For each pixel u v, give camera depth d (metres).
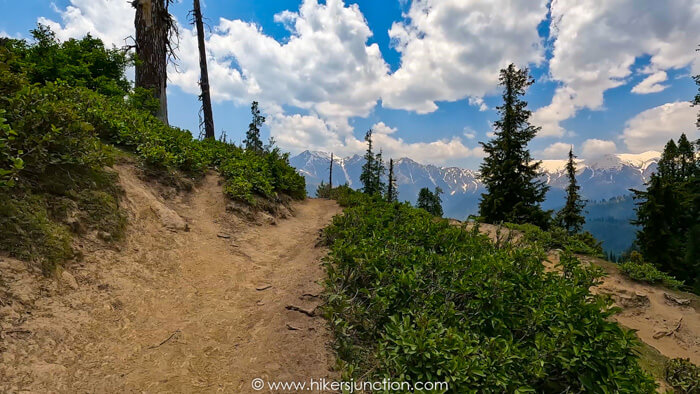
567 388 3.62
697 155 37.28
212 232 7.14
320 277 5.74
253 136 35.84
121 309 4.04
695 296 11.99
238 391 3.21
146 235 5.82
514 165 26.88
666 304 11.40
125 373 3.17
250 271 6.03
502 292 4.60
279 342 3.98
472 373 3.25
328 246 7.32
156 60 13.95
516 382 3.40
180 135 10.77
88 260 4.47
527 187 26.53
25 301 3.35
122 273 4.66
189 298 4.77
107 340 3.50
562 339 3.77
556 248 12.96
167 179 8.09
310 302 4.86
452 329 3.71
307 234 8.64
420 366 3.38
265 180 10.17
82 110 7.77
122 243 5.22
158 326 3.99
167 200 7.52
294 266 6.45
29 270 3.64
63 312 3.55
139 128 8.89
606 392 3.43
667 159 39.00
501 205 26.41
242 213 8.42
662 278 12.27
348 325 4.35
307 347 3.91
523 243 7.61
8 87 4.89
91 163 5.55
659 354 9.06
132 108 11.34
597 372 3.64
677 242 23.14
